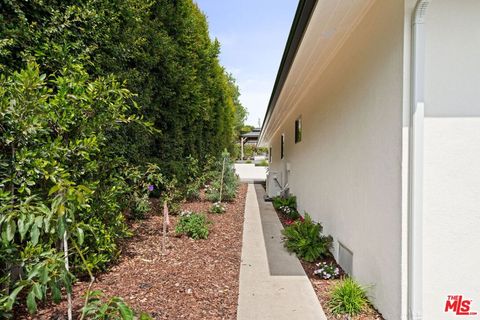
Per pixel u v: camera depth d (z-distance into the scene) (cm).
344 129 360
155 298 276
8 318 215
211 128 1173
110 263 352
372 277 275
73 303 256
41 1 270
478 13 221
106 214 331
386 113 247
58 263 174
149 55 521
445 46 221
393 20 234
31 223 167
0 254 214
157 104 597
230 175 930
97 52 353
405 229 221
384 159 251
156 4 620
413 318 216
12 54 261
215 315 256
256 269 367
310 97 584
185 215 520
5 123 217
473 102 223
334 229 405
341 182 373
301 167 691
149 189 467
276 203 798
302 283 329
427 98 221
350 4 258
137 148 493
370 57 279
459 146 222
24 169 222
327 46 363
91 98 275
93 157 327
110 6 368
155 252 403
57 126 255
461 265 224
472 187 223
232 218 660
